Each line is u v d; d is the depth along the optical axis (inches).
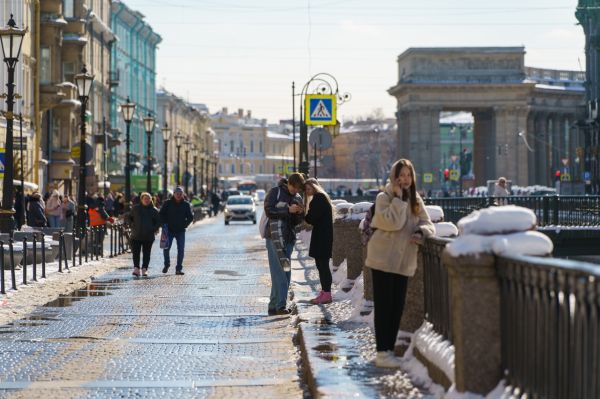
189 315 1054.4
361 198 4040.4
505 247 468.4
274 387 645.3
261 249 2429.9
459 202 2133.4
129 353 793.6
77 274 1563.7
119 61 5649.6
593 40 5167.3
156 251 2359.7
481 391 480.7
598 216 1905.8
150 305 1154.0
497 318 480.4
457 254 477.7
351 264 1174.3
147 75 6781.5
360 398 534.6
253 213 4648.1
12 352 796.0
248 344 845.8
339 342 752.3
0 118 2910.9
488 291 480.7
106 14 5108.3
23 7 3161.9
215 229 4020.7
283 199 1067.3
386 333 642.8
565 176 6569.9
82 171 1988.2
